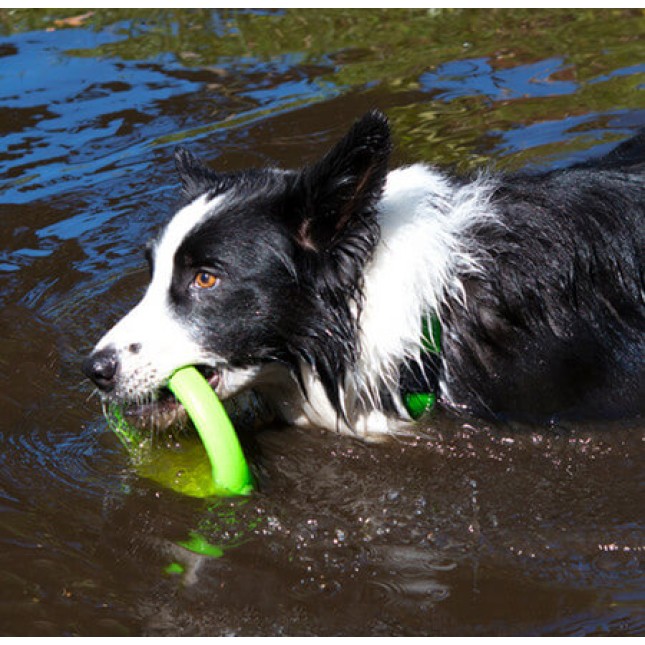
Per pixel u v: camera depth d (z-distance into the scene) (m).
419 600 4.50
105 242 7.46
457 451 5.55
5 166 8.38
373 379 5.62
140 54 10.24
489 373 5.66
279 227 5.29
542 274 5.62
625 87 8.99
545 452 5.49
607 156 6.89
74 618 4.45
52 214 7.79
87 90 9.52
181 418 5.59
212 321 5.28
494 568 4.67
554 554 4.75
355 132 4.92
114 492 5.27
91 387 6.12
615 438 5.55
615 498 5.12
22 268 7.22
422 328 5.54
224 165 8.17
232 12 11.16
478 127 8.50
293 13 11.07
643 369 5.78
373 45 10.23
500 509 5.08
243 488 5.21
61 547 4.86
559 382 5.66
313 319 5.42
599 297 5.78
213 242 5.21
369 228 5.22
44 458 5.55
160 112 9.09
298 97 9.24
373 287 5.42
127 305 6.80
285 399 5.84
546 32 10.23
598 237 5.79
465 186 5.82
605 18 10.42
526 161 7.93
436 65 9.70
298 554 4.80
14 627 4.39
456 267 5.55
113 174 8.23
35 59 10.17
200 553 4.82
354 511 5.10
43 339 6.52
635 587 4.52
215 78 9.67
